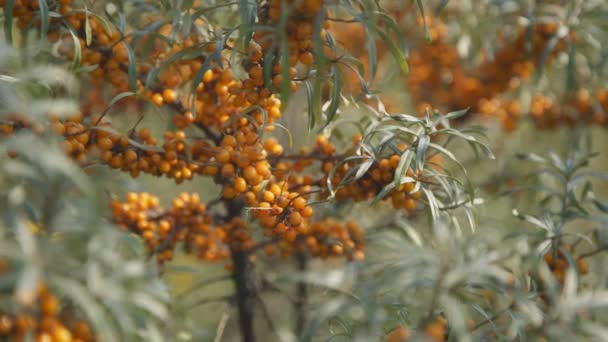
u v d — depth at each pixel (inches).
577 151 33.5
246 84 28.6
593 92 38.5
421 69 39.6
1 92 24.5
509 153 42.1
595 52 37.8
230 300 32.8
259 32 28.3
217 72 29.9
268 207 28.5
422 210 34.9
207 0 32.1
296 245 31.2
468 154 42.1
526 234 30.2
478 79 39.4
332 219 32.7
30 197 27.0
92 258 24.4
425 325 25.8
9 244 24.0
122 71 29.7
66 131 27.3
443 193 30.3
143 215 30.8
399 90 41.6
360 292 26.4
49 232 24.7
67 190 25.6
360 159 29.5
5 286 23.5
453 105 39.5
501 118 39.7
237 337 38.0
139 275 25.0
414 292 27.3
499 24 38.1
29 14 28.7
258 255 36.1
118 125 36.7
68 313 24.6
